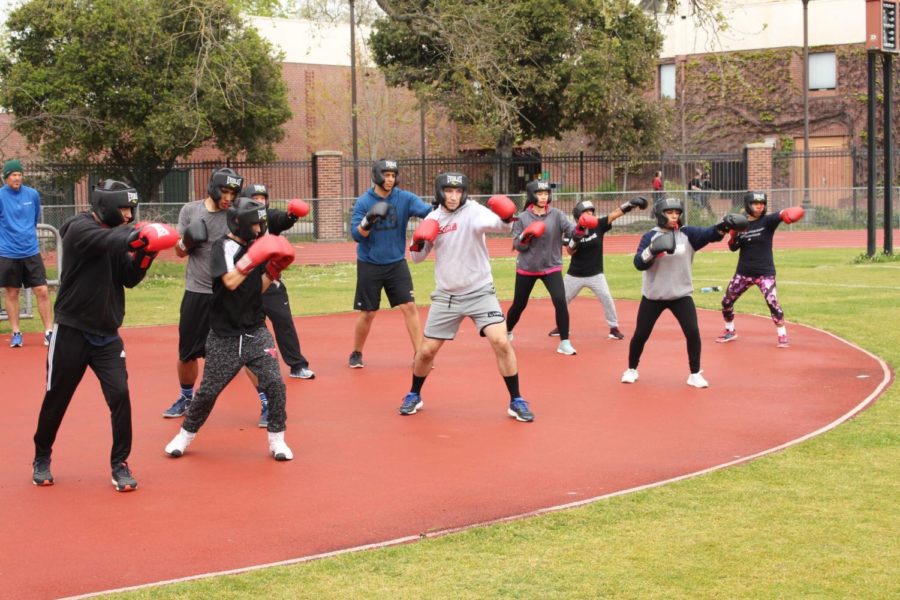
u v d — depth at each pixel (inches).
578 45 1337.4
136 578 206.5
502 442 315.6
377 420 347.9
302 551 221.1
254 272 290.5
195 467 291.3
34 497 264.1
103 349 269.6
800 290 706.2
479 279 341.4
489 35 937.5
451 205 335.9
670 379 414.6
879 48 879.1
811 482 263.7
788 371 426.9
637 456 297.4
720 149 1803.6
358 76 1822.1
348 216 1333.7
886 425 324.8
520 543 221.8
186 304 344.2
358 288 431.2
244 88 1266.0
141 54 1210.0
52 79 1195.9
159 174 1317.7
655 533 226.4
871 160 902.4
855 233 1337.4
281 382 297.1
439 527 235.9
